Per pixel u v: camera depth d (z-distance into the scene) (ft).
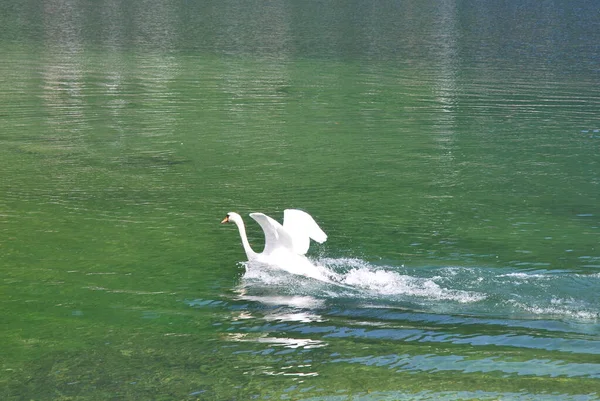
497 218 65.72
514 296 49.21
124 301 49.39
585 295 49.44
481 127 100.01
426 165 82.53
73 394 38.99
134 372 41.14
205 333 45.24
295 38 187.62
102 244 58.85
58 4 259.60
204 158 83.82
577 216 66.59
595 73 143.64
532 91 124.47
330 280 51.85
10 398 38.60
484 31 214.07
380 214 66.54
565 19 251.60
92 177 76.18
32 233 60.70
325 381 40.09
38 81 123.24
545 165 83.20
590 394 38.52
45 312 47.78
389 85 127.65
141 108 106.83
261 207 68.33
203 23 215.92
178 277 52.95
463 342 43.65
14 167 78.84
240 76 132.16
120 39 178.29
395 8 280.31
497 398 38.27
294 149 88.07
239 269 54.39
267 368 41.42
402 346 43.29
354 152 87.20
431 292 49.96
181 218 65.00
